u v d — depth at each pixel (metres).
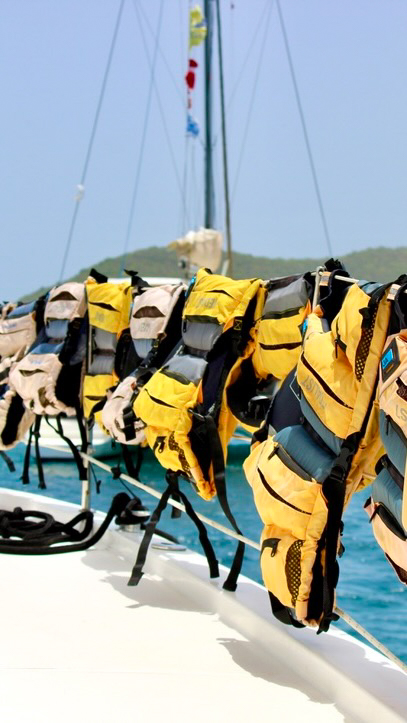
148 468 11.41
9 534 3.94
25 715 2.09
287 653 2.45
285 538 2.20
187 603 3.05
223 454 2.98
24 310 4.40
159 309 3.40
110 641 2.64
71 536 3.89
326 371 2.12
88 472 4.13
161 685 2.29
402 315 1.91
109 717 2.08
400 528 1.84
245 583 3.04
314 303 2.49
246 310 2.93
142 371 3.32
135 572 3.07
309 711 2.14
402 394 1.79
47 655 2.51
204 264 19.20
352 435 2.04
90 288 3.87
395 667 2.23
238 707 2.16
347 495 2.15
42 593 3.15
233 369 2.93
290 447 2.23
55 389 3.87
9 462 4.49
